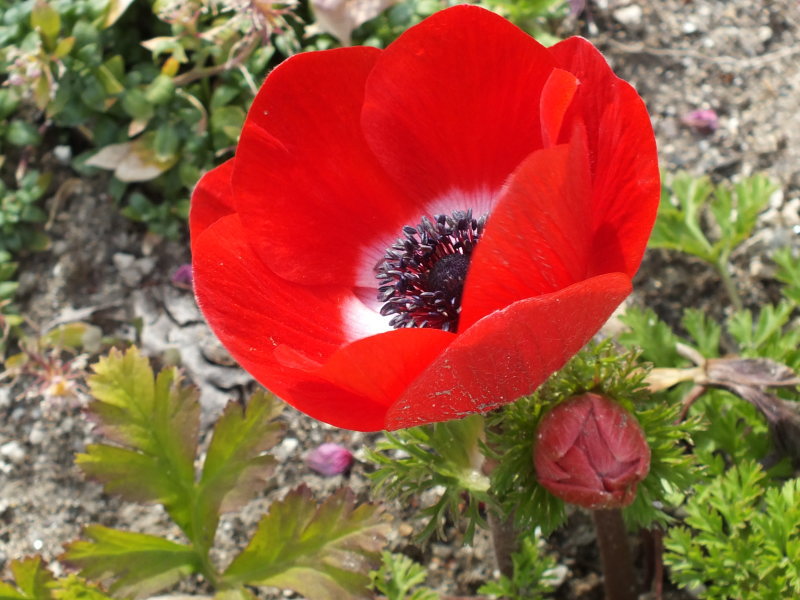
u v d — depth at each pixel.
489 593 0.21
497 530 0.21
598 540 0.21
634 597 0.22
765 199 0.24
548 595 0.23
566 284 0.13
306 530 0.19
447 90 0.16
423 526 0.23
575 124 0.12
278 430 0.20
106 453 0.20
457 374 0.12
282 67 0.16
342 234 0.17
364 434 0.24
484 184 0.17
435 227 0.18
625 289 0.13
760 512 0.21
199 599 0.22
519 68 0.15
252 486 0.20
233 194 0.16
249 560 0.19
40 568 0.19
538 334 0.12
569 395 0.16
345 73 0.16
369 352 0.13
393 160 0.17
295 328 0.16
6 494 0.24
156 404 0.20
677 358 0.22
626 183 0.14
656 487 0.17
